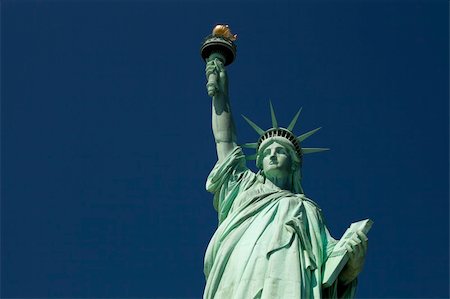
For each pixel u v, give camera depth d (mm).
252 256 82688
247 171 93938
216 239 87000
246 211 87938
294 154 94312
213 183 92250
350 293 84812
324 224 88688
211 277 84000
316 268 82688
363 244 83875
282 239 83812
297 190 93562
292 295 79500
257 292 79938
